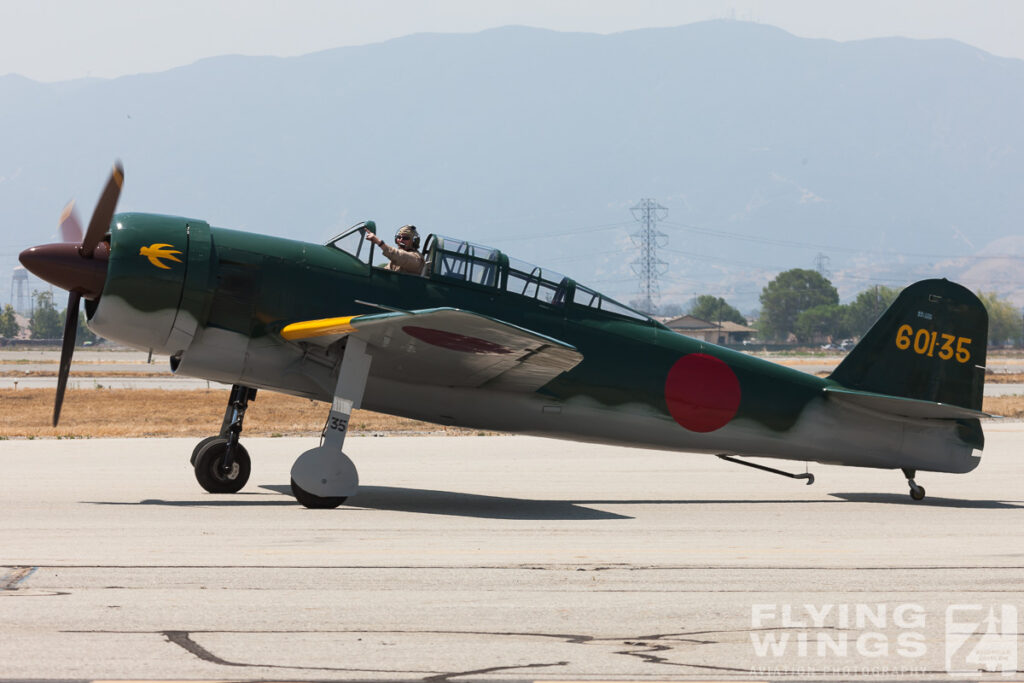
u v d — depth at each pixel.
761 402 25.42
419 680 10.31
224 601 13.22
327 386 23.05
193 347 22.17
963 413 24.58
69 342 22.20
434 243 23.31
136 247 21.41
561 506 23.23
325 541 17.62
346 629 12.05
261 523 19.50
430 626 12.23
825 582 14.88
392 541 17.73
